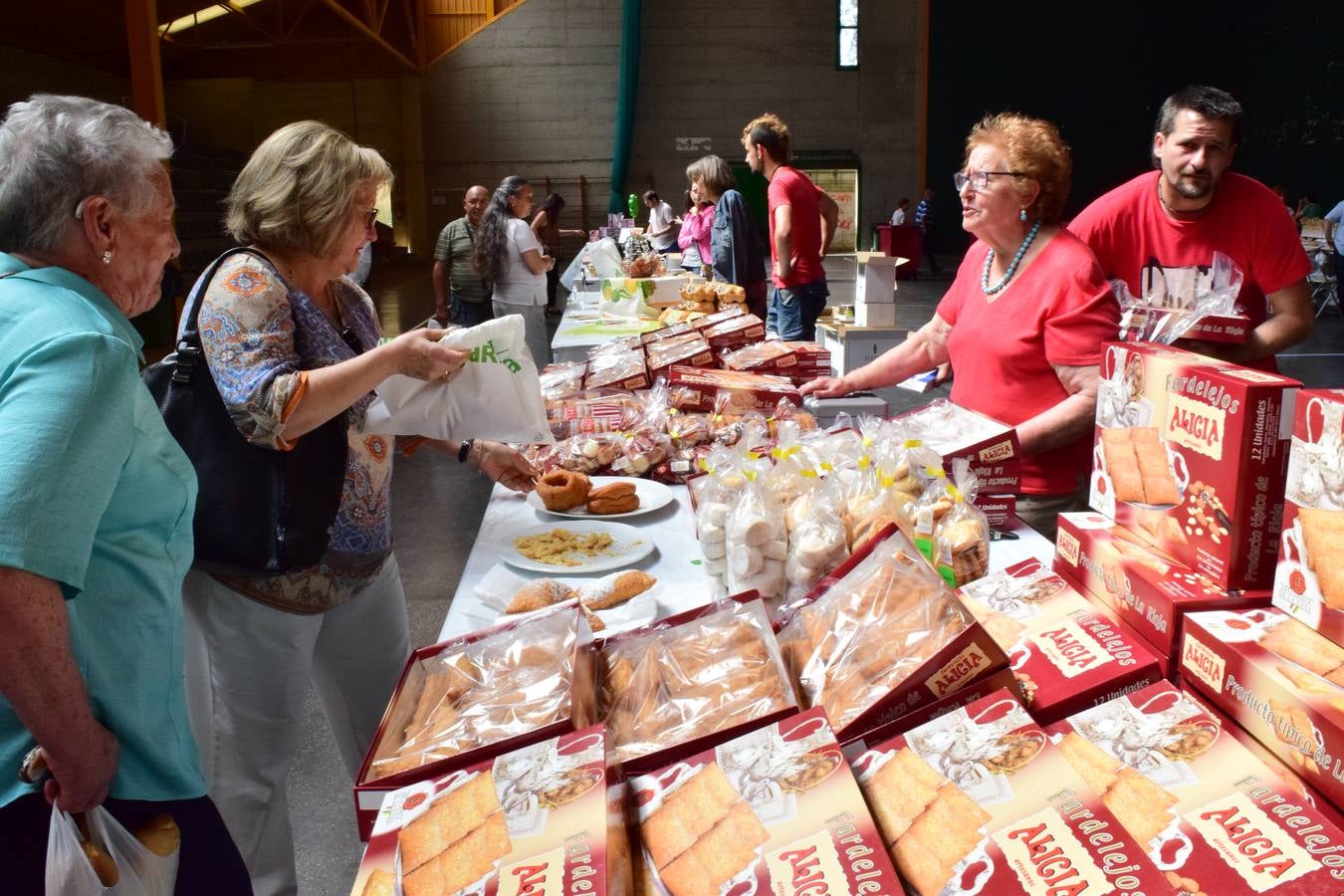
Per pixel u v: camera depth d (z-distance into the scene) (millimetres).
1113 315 1986
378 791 892
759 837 804
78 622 1138
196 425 1527
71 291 1126
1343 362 8094
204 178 16047
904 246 17281
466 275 6973
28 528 997
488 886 736
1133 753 849
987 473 1786
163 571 1230
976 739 867
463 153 20844
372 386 1496
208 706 1673
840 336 5062
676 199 21109
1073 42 21141
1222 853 740
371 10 17500
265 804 1742
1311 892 696
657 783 905
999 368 2102
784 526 1465
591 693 1106
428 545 4434
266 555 1552
